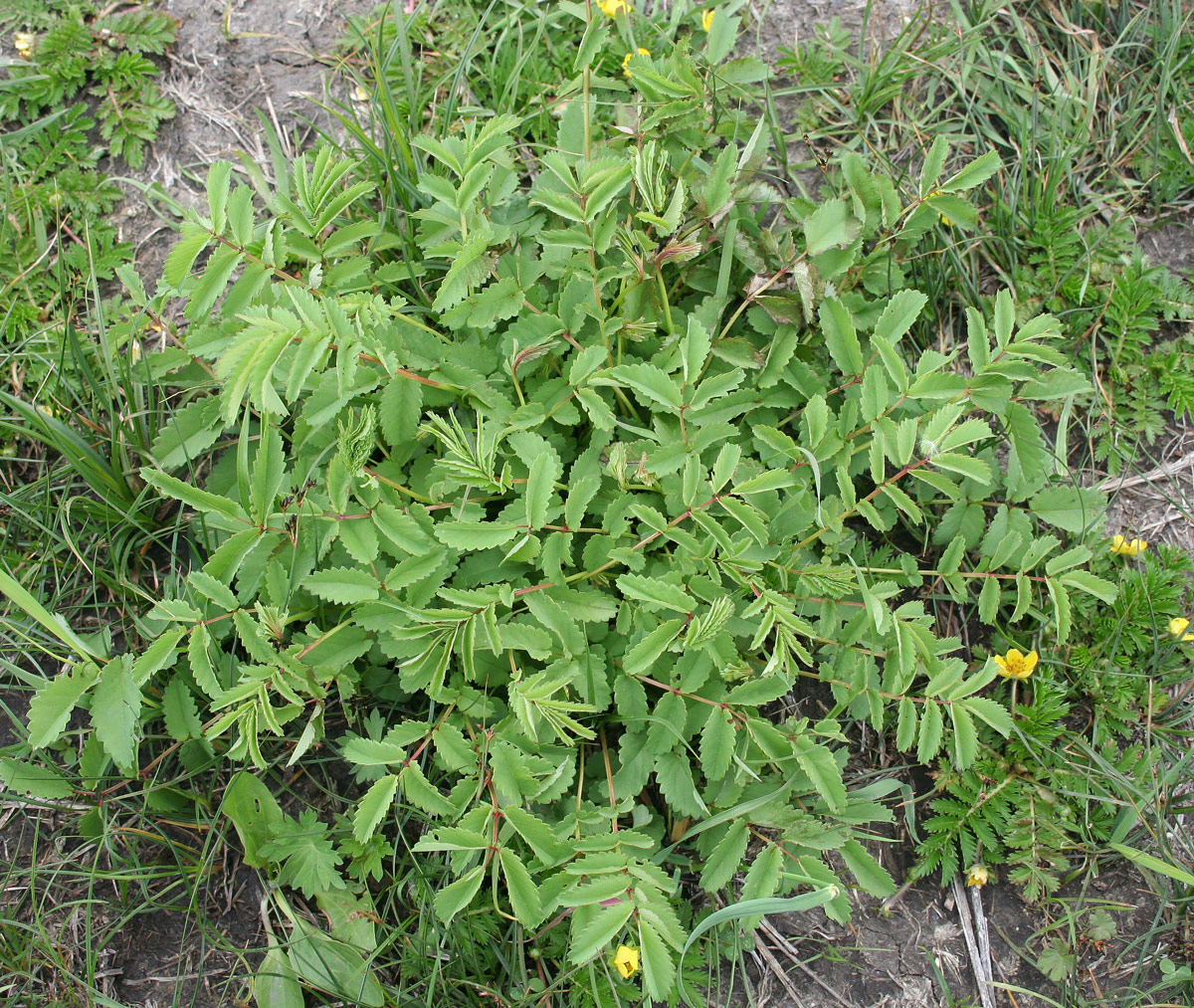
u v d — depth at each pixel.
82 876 2.43
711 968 2.39
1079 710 2.62
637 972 2.32
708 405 2.35
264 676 1.97
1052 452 2.47
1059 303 2.89
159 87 3.03
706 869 2.12
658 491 2.35
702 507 2.13
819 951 2.45
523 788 1.98
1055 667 2.61
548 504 2.11
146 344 2.79
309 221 2.24
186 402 2.64
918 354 2.85
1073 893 2.50
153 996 2.37
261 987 2.32
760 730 2.12
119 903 2.41
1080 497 2.49
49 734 1.89
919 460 2.29
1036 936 2.47
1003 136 3.09
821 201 2.94
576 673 2.07
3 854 2.46
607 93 2.92
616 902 1.98
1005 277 2.92
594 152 2.50
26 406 2.43
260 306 1.91
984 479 2.06
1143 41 3.12
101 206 2.91
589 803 2.20
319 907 2.40
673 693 2.17
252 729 1.96
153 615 1.93
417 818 2.45
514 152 2.89
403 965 2.30
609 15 2.62
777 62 3.07
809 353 2.54
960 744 2.17
